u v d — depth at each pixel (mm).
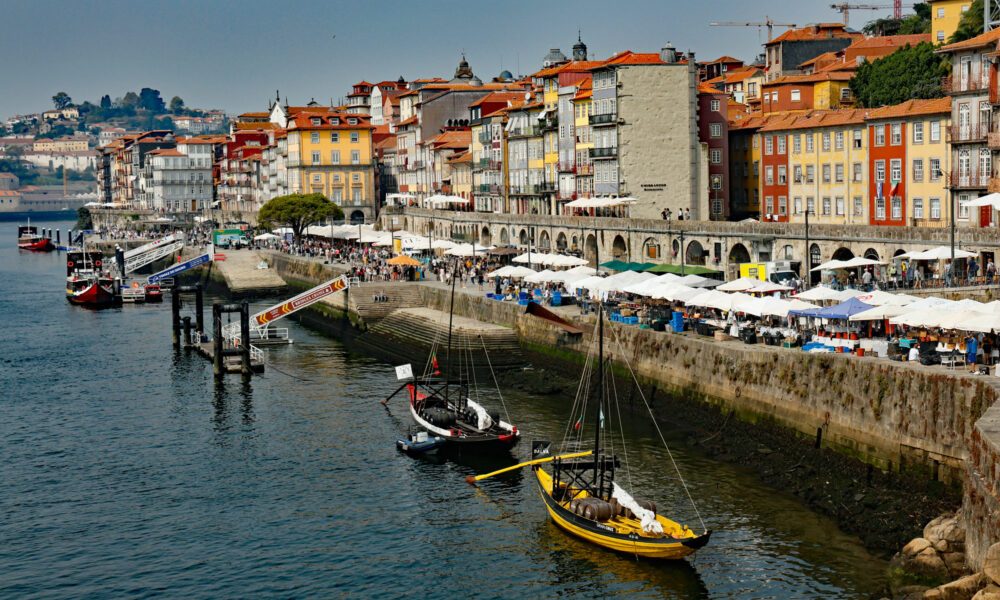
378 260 149625
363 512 61219
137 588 52469
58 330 131375
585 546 55531
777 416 67250
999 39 90938
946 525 47594
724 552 52906
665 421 77062
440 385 90500
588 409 81812
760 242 101750
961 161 97500
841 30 186500
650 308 88562
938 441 54781
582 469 58938
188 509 62562
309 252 172250
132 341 121562
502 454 71000
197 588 52281
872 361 60719
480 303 108438
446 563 54031
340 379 96250
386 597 50688
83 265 194500
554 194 153250
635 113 133250
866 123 111438
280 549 56469
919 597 43656
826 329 72750
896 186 107812
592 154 138375
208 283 187250
